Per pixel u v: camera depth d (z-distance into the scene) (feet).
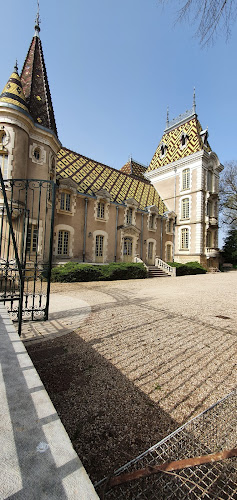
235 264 126.00
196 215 88.33
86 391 9.49
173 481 5.98
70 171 66.49
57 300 26.32
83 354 12.66
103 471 6.12
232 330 17.06
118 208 71.51
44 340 14.24
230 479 6.07
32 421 4.56
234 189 120.16
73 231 58.08
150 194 95.66
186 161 92.32
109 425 7.76
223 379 10.66
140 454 6.68
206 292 35.76
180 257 92.63
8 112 38.96
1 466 3.65
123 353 12.96
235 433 7.56
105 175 79.87
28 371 6.28
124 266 56.59
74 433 7.36
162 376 10.80
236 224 126.31
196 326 17.85
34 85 50.11
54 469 3.66
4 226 38.52
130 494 5.62
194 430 7.59
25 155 41.98
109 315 20.16
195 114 99.50
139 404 8.86
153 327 17.35
